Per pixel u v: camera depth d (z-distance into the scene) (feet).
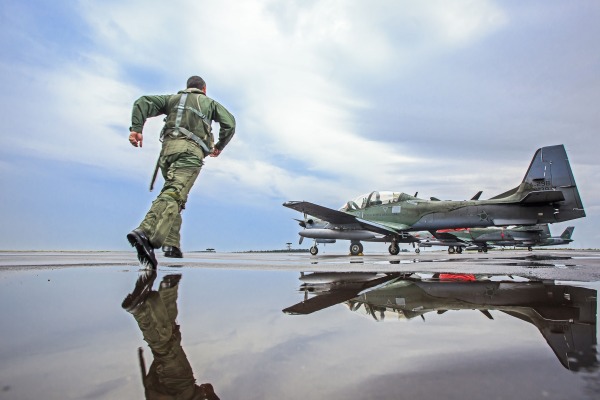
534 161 42.98
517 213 41.75
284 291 6.13
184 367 2.19
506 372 2.03
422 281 7.72
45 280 7.82
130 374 2.08
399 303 4.79
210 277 8.87
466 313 4.03
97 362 2.33
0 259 19.58
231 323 3.57
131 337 3.00
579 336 2.89
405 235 45.29
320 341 2.83
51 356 2.43
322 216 47.39
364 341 2.82
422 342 2.76
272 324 3.50
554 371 2.03
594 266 13.35
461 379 1.91
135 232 10.12
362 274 9.74
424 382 1.87
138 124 12.03
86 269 11.38
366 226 46.14
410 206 46.26
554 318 3.70
